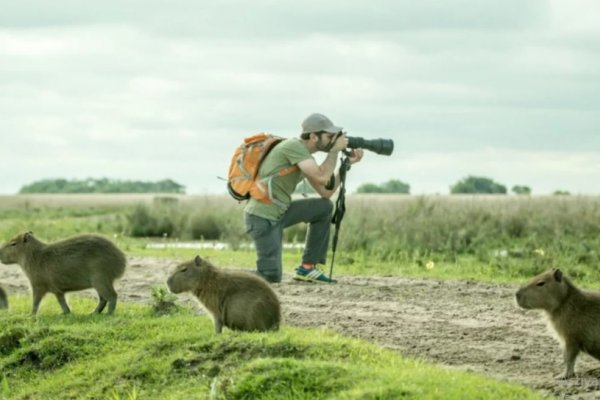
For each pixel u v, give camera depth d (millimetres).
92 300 12992
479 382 7887
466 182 74812
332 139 13086
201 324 10438
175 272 9789
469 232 22141
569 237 21781
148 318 11133
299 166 12992
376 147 13414
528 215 25469
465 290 13992
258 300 9680
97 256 11617
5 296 12531
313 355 8852
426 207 23984
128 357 9602
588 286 15273
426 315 11719
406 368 8422
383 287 14086
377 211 24172
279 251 13391
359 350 8930
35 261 11695
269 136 13344
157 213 29859
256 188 13172
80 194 114500
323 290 13609
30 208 56500
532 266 17109
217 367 8867
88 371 9602
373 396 7445
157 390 8867
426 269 17328
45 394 9414
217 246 23750
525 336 10477
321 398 7801
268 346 9023
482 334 10562
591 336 8703
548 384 8430
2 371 10102
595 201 27391
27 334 10570
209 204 30219
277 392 8008
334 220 14062
